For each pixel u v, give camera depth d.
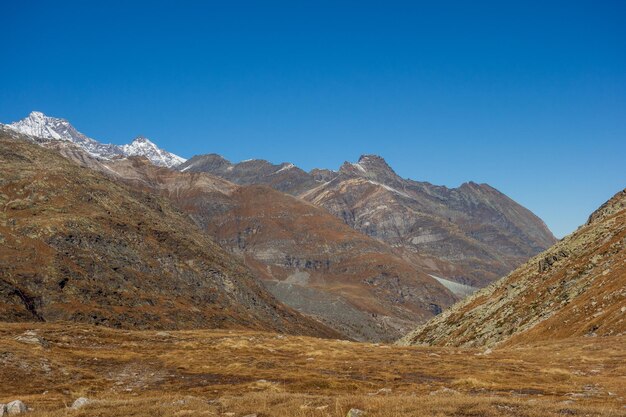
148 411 29.56
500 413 25.69
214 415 28.47
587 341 78.62
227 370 56.91
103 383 51.28
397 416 25.47
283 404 30.17
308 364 61.19
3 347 56.66
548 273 130.50
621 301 87.69
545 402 29.12
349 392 44.09
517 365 59.88
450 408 26.75
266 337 99.69
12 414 32.03
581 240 133.62
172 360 63.28
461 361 65.25
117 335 83.06
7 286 184.62
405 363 63.53
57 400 40.66
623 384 42.81
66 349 66.31
